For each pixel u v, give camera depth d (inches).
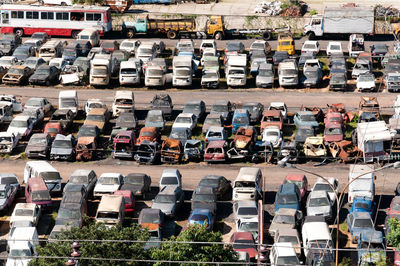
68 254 1357.0
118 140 2256.4
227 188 1983.3
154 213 1727.4
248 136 2292.1
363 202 1791.3
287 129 2482.8
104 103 2723.9
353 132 2333.9
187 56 3051.2
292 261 1481.3
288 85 2920.8
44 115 2623.0
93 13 3516.2
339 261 1619.1
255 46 3270.2
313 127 2427.4
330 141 2274.9
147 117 2493.8
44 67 3019.2
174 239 1423.5
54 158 2240.4
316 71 2940.5
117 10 3811.5
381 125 2255.2
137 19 3565.5
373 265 1487.5
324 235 1593.3
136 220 1836.9
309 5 4050.2
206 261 1355.8
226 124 2549.2
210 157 2209.6
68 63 3142.2
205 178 1956.2
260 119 2566.4
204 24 3757.4
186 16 3782.0
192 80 3024.1
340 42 3376.0
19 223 1721.2
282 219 1708.9
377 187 2043.6
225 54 3262.8
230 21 3801.7
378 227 1785.2
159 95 2642.7
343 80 2878.9
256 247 1573.6
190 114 2498.8
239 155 2225.6
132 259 1321.4
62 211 1760.6
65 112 2497.5
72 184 1897.1
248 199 1883.6
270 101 2800.2
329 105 2615.7
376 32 3654.0
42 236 1759.4
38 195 1860.2
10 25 3567.9
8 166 2226.9
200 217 1726.1
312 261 1508.4
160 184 1959.9
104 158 2290.8
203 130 2420.0
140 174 1994.3
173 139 2331.4
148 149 2244.1
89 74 3046.3
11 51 3326.8
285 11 3836.1
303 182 1936.5
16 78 2970.0
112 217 1744.6
